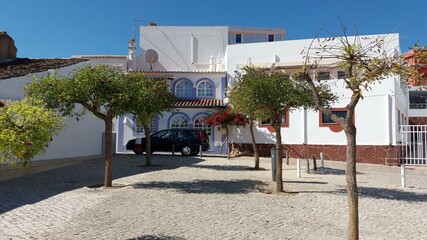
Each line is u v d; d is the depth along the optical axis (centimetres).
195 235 705
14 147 591
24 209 890
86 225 757
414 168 2003
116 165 1823
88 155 2111
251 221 812
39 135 626
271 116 1205
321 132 2341
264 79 1135
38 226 747
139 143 2500
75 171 1589
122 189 1171
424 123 3500
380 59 579
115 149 2595
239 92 1202
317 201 1030
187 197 1056
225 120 2438
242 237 700
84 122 2069
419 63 570
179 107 2756
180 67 3325
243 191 1164
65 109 1105
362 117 2227
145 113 1319
